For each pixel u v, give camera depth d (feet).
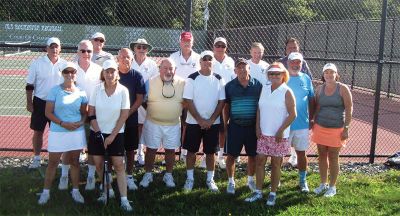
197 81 22.86
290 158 28.32
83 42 22.77
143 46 24.82
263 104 21.70
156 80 22.97
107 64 20.20
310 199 22.77
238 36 67.41
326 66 22.68
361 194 23.62
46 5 51.06
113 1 50.67
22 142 33.24
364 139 39.47
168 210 20.95
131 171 23.36
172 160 23.84
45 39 70.79
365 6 70.03
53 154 20.70
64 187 22.53
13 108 46.37
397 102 60.08
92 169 22.86
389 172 27.73
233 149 22.84
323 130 23.02
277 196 23.11
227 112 24.14
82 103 20.98
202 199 22.40
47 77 24.41
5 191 21.99
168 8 49.93
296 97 23.39
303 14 70.69
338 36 70.79
